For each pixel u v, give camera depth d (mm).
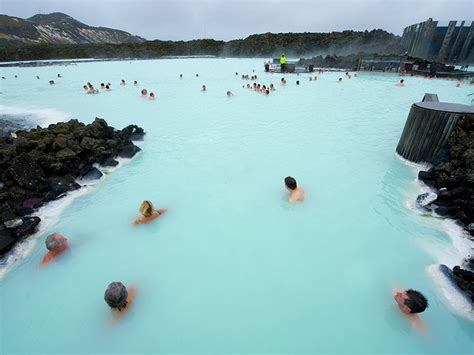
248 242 4211
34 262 3814
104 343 2867
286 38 50906
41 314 3150
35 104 12820
